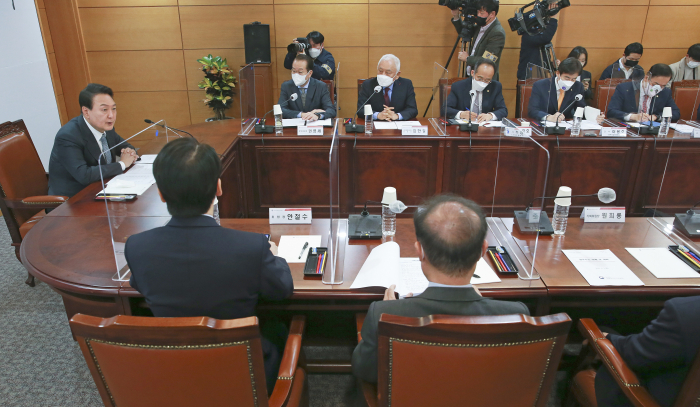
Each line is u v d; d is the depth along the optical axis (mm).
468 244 989
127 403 1094
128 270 1563
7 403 1814
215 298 1146
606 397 1311
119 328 952
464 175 3340
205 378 1027
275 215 1961
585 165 3270
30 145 2678
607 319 1939
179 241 1129
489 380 1007
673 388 1130
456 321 921
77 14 4906
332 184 1519
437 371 993
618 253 1725
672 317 1082
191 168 1097
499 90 3689
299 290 1481
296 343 1371
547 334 962
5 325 2316
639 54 4262
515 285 1514
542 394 1079
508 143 2088
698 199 2045
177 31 5125
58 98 4973
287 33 5109
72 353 2113
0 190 2408
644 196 3295
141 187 2225
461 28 4402
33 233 1834
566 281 1536
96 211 2025
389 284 1460
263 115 4309
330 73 4590
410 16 5027
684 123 3328
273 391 1222
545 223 1906
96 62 5180
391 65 3438
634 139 3133
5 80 4090
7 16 4105
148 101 5406
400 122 3518
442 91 3549
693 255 1686
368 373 1160
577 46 4723
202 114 5484
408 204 3457
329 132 3312
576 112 3152
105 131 2535
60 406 1802
